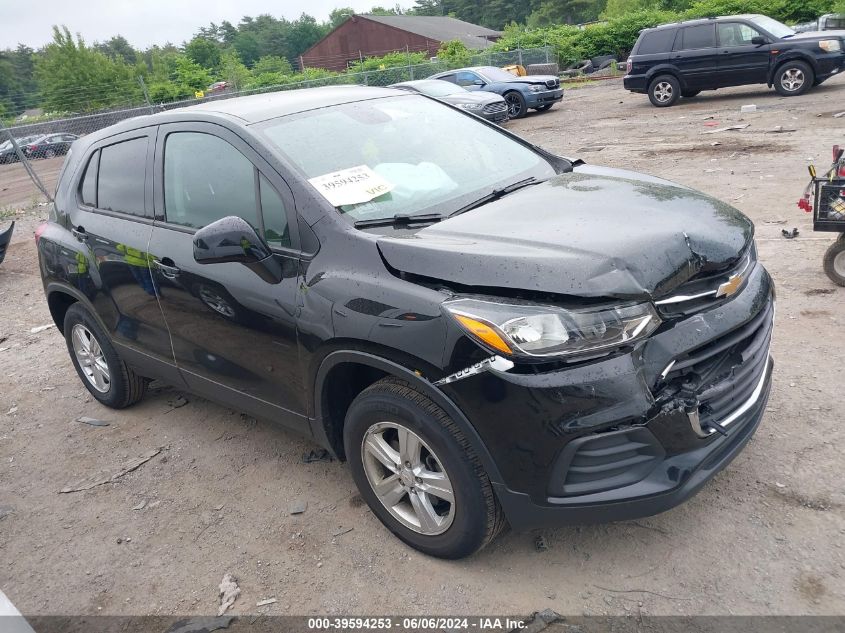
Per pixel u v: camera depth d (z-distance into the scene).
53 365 5.95
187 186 3.66
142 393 4.85
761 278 2.99
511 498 2.59
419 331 2.60
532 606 2.71
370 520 3.35
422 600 2.82
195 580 3.14
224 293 3.35
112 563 3.34
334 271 2.90
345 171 3.27
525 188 3.44
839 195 4.82
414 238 2.81
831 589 2.58
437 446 2.70
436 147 3.70
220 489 3.80
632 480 2.50
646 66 16.70
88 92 32.28
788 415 3.63
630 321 2.39
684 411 2.47
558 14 97.62
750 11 33.94
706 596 2.63
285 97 3.95
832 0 32.91
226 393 3.71
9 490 4.12
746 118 13.18
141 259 3.85
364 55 68.50
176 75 42.41
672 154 10.73
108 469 4.18
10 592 3.25
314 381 3.09
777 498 3.06
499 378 2.44
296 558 3.17
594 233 2.64
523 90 19.00
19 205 15.59
